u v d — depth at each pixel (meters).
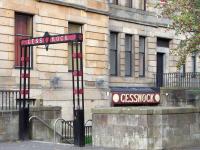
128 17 36.75
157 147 17.19
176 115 17.98
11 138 21.41
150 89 37.19
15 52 27.17
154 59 39.22
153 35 39.22
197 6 20.55
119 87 35.16
